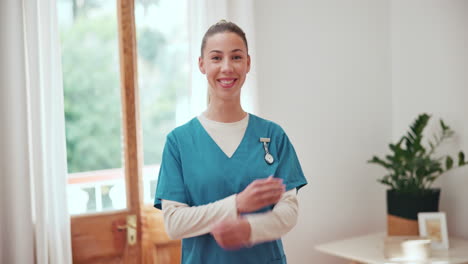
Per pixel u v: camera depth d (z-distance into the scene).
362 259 2.54
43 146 2.24
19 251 2.15
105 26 2.49
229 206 1.20
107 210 2.50
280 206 1.30
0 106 2.13
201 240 1.34
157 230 2.55
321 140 3.07
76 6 2.43
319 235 3.08
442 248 2.66
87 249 2.40
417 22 3.11
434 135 2.88
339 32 3.11
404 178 2.85
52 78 2.24
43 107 2.24
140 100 2.57
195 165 1.35
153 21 2.60
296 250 3.00
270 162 1.38
